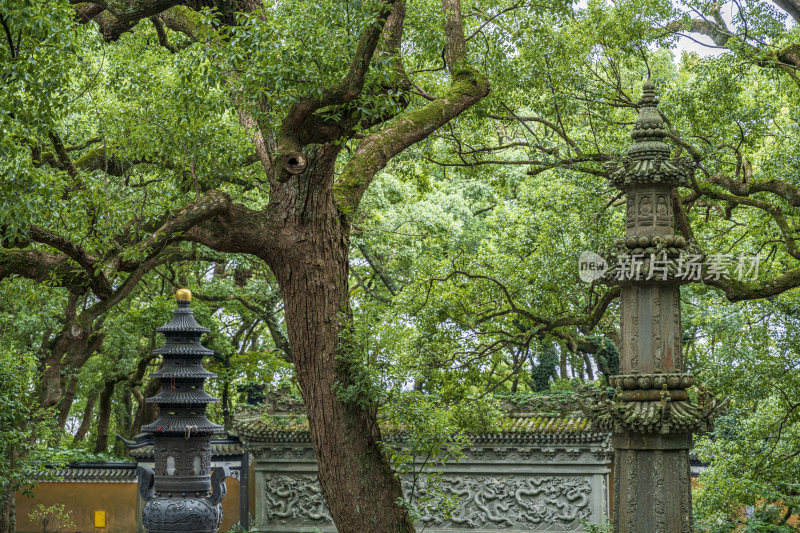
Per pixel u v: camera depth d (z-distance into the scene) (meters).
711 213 18.86
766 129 16.17
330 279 12.48
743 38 16.03
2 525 22.09
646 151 10.53
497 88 16.58
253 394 29.64
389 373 12.34
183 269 28.94
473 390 18.70
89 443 39.81
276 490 26.73
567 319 16.78
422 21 15.06
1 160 10.13
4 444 16.98
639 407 10.21
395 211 28.47
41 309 24.03
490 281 17.31
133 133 13.18
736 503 16.53
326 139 10.76
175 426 19.78
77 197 10.72
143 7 13.73
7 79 10.10
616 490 10.45
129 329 28.73
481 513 24.81
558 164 16.34
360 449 12.38
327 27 10.74
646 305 10.42
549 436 24.12
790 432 17.31
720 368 17.38
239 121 13.85
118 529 29.23
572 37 16.14
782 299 17.17
